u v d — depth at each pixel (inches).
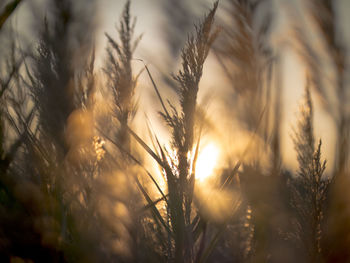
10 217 37.5
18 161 40.4
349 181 37.1
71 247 37.8
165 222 38.4
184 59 37.4
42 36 37.5
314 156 37.2
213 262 38.6
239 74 37.9
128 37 40.5
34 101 38.5
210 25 37.2
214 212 38.4
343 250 36.4
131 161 41.4
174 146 37.8
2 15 40.4
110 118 41.6
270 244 37.5
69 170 38.6
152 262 38.0
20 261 37.1
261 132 37.8
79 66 38.2
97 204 38.8
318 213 37.0
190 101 37.5
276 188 37.6
